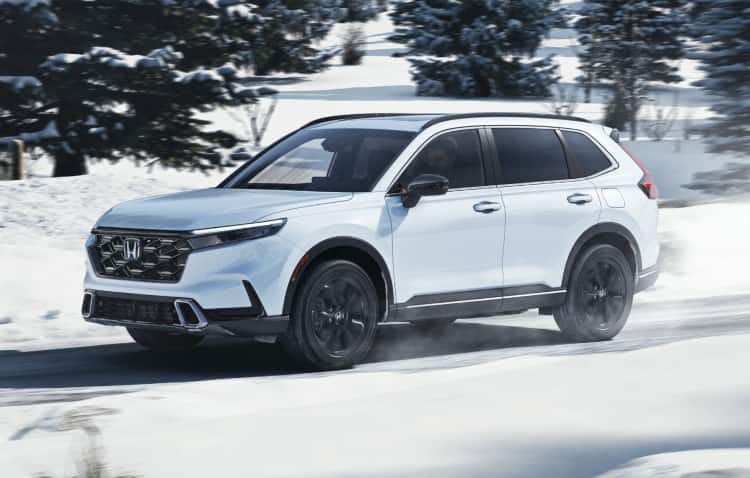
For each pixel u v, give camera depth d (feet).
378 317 27.91
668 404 17.89
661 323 36.19
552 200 30.94
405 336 33.71
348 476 14.55
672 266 47.32
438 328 35.45
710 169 102.73
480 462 14.94
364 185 28.17
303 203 26.81
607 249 32.14
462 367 24.70
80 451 16.40
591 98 177.68
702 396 18.25
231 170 89.30
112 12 77.00
